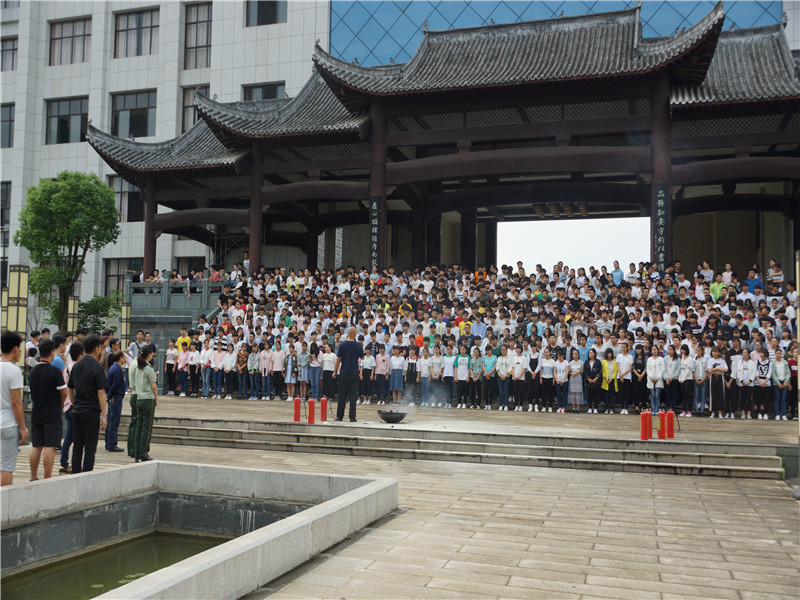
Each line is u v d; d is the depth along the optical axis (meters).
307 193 26.05
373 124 24.89
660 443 11.62
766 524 7.76
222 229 33.09
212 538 8.81
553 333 18.44
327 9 35.69
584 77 21.86
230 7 37.06
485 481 10.22
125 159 28.02
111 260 38.28
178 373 23.52
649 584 5.69
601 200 27.00
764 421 15.62
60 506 7.98
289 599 5.28
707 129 23.62
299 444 13.16
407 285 23.38
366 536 7.05
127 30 39.16
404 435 13.07
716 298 20.08
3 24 40.72
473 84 22.92
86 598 6.90
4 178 39.75
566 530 7.40
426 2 34.72
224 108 26.89
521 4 33.50
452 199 28.78
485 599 5.28
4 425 8.23
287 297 23.39
